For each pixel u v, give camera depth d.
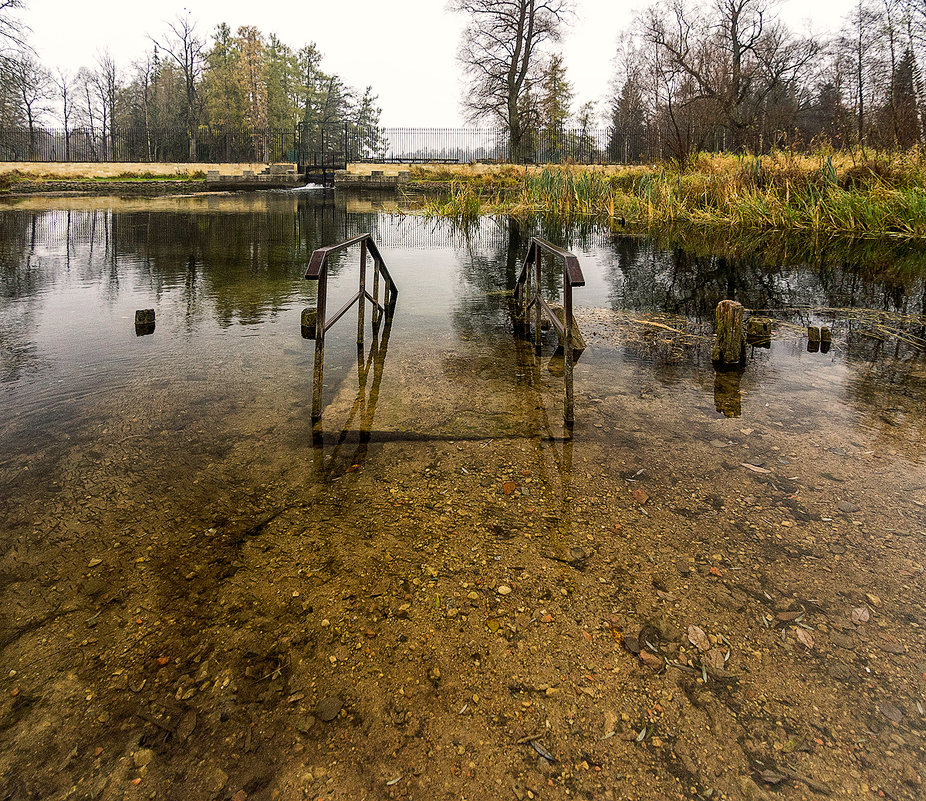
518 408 3.59
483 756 1.40
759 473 2.77
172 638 1.75
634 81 29.25
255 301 6.34
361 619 1.83
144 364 4.23
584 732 1.47
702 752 1.42
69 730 1.46
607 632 1.79
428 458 2.92
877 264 8.52
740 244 10.91
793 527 2.33
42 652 1.70
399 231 13.45
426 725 1.48
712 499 2.54
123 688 1.58
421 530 2.30
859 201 10.70
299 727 1.47
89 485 2.60
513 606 1.89
